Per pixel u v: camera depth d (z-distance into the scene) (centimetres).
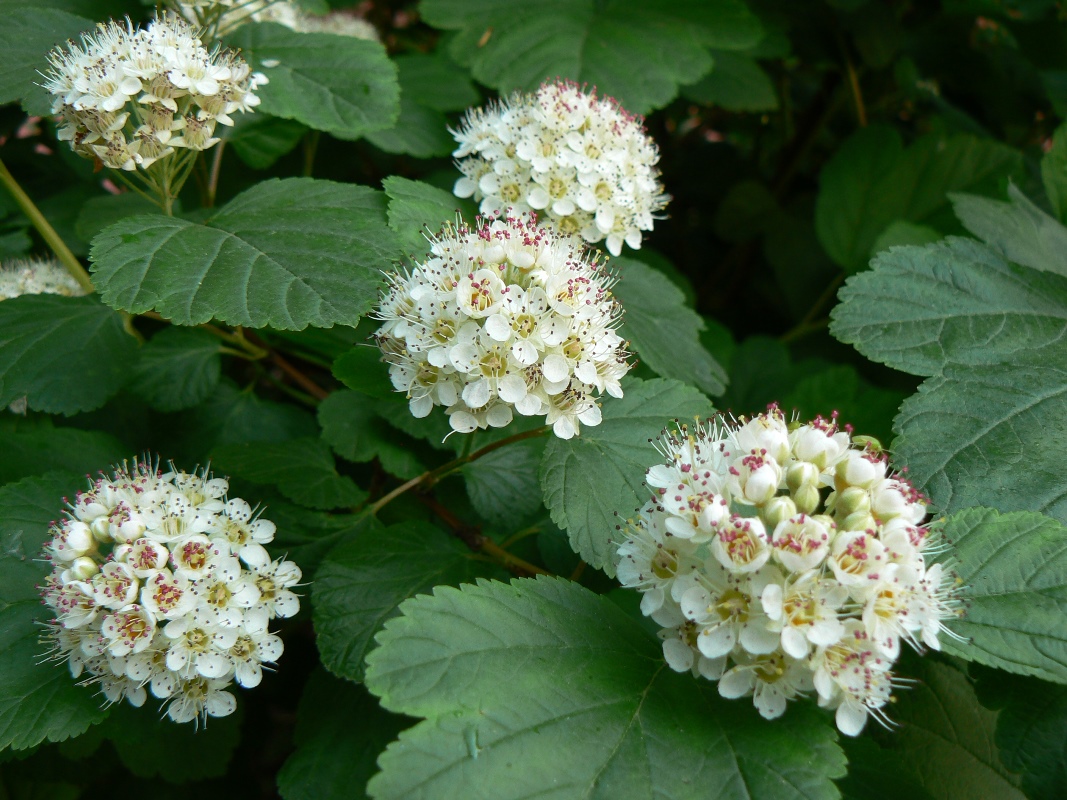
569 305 19
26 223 28
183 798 28
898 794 18
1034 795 18
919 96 40
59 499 22
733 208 39
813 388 31
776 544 16
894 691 21
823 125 40
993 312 22
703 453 18
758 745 16
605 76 28
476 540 23
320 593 21
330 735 21
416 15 43
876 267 23
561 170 23
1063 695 18
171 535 19
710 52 35
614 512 20
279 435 26
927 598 17
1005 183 28
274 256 21
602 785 16
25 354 23
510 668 17
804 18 37
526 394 19
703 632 16
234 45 26
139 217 21
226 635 19
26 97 23
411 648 17
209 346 26
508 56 29
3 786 26
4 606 20
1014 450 20
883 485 17
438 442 23
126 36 23
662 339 25
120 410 27
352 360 21
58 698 19
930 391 21
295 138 29
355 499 23
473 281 19
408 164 35
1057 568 18
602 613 18
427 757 16
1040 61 37
